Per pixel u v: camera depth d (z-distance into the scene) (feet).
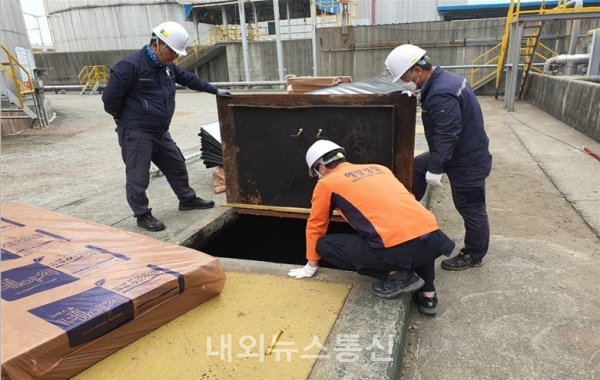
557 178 15.83
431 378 6.59
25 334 5.59
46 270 7.15
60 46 98.43
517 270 9.56
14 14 31.89
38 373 5.51
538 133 24.17
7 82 30.71
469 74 49.85
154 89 10.19
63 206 13.37
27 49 33.63
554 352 7.03
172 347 6.55
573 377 6.50
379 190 7.40
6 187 16.40
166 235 10.54
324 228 8.03
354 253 7.55
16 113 31.83
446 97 8.22
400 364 6.65
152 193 13.98
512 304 8.34
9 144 25.90
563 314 7.98
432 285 7.96
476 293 8.75
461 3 77.97
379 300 7.63
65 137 28.02
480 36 48.88
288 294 7.93
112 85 9.75
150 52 9.88
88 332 5.94
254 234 13.12
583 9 29.66
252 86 57.36
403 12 76.59
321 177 8.09
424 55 8.64
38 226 9.05
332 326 6.98
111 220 11.80
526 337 7.41
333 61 53.88
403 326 7.08
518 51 32.58
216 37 72.84
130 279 6.92
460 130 8.35
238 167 11.43
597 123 21.40
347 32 52.31
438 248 7.21
